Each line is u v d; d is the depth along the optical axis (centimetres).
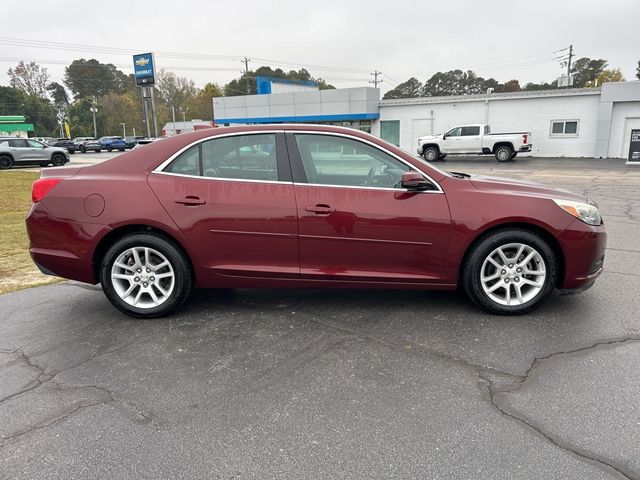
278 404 273
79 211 388
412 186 370
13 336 371
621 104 2472
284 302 435
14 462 228
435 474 215
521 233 376
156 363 324
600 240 381
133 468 223
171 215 381
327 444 238
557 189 414
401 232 376
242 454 232
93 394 287
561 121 2634
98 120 9756
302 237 380
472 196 378
